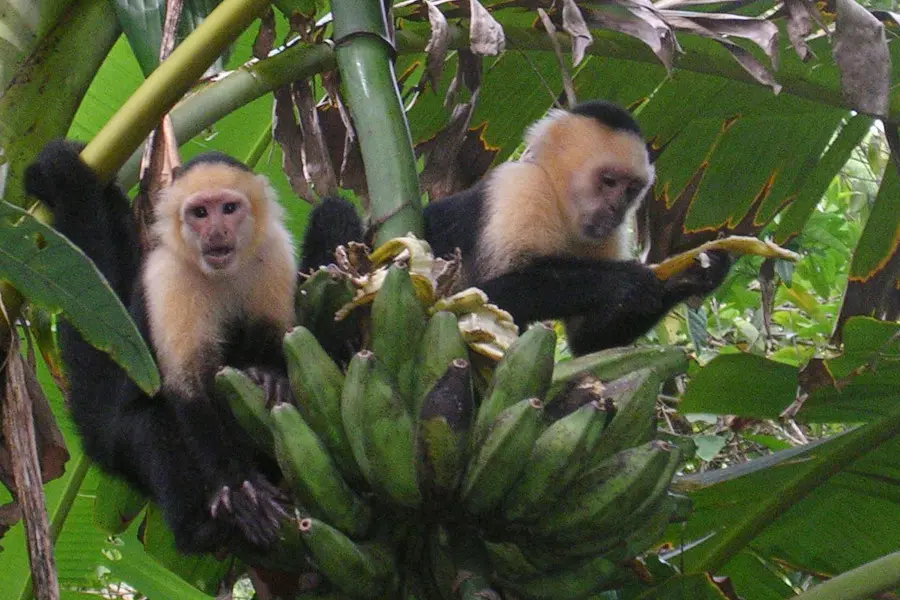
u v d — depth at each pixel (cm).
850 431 738
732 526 762
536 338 495
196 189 776
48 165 659
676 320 1330
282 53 739
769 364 757
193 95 712
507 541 508
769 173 948
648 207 962
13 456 491
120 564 584
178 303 732
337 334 591
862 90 715
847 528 775
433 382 496
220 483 634
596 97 957
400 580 507
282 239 802
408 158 631
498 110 961
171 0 658
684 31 750
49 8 677
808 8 727
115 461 755
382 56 647
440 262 554
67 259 449
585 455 475
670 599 661
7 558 798
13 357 502
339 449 504
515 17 836
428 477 475
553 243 1013
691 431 1195
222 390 534
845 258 1395
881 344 707
